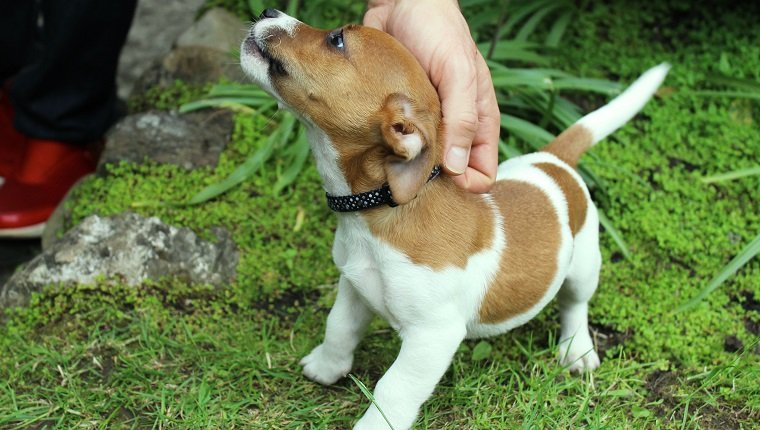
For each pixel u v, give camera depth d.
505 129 1.03
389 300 0.72
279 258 0.93
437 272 0.71
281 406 0.79
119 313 0.87
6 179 1.08
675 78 1.11
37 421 0.78
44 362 0.83
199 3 1.42
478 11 1.17
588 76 1.11
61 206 0.99
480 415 0.78
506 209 0.76
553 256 0.76
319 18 1.12
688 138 1.05
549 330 0.87
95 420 0.78
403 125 0.67
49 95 1.02
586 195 0.81
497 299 0.75
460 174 0.70
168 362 0.83
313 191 0.99
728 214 0.98
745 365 0.84
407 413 0.73
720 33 1.16
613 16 1.18
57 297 0.88
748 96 1.04
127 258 0.90
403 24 0.75
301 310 0.89
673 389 0.82
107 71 1.03
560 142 0.83
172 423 0.78
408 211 0.70
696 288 0.91
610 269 0.93
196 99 1.06
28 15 1.09
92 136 1.07
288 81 0.71
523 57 1.08
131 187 0.97
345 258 0.74
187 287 0.90
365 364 0.83
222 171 1.00
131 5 1.01
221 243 0.93
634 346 0.86
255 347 0.84
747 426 0.80
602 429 0.77
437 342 0.72
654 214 0.97
